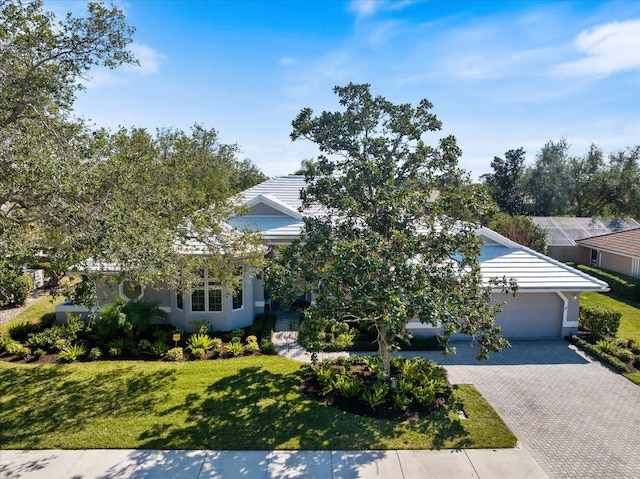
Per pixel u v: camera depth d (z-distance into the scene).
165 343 15.05
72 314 17.23
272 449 8.93
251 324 17.95
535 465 8.53
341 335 15.53
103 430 9.58
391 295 8.41
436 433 9.56
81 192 9.66
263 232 18.48
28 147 9.35
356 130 11.95
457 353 14.99
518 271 16.92
